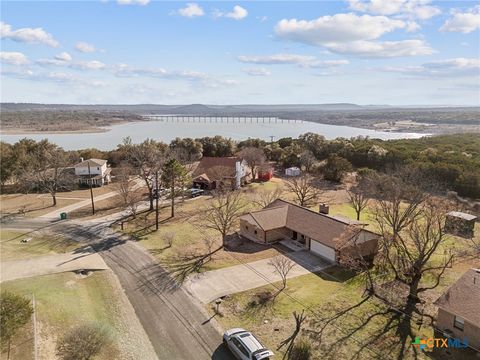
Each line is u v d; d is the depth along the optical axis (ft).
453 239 158.30
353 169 307.99
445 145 340.59
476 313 82.84
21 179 243.81
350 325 92.73
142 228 173.47
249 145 369.30
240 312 99.30
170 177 192.85
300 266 129.49
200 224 178.29
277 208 165.17
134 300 106.93
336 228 138.92
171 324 94.38
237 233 165.58
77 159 303.48
